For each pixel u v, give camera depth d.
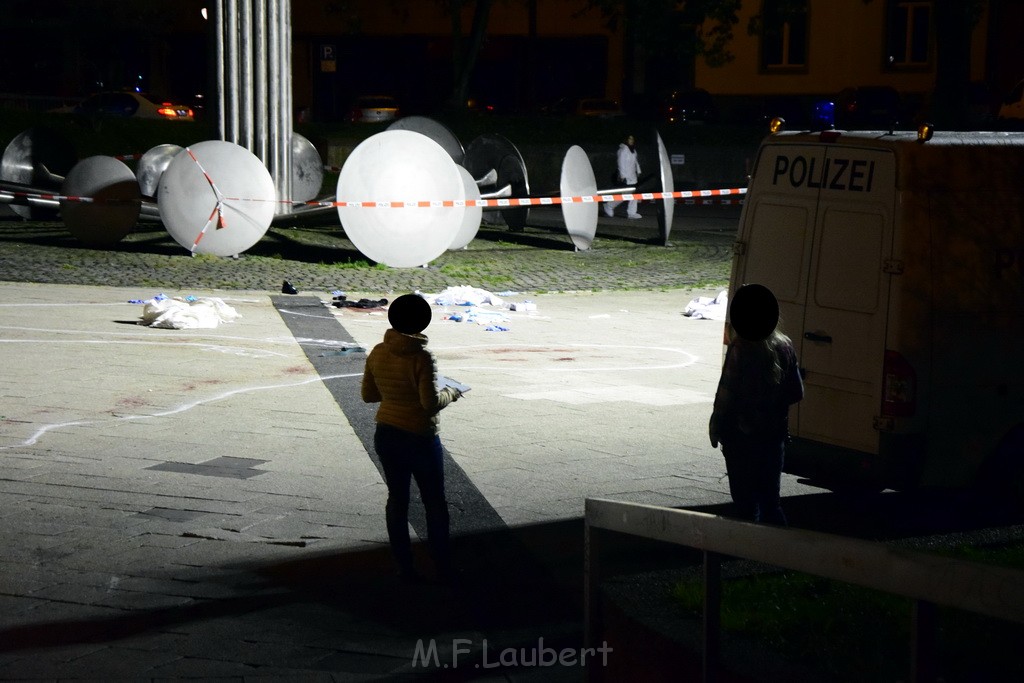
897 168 13.55
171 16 102.81
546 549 13.15
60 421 18.08
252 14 43.69
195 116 93.62
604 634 9.37
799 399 11.92
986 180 13.85
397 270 38.66
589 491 15.39
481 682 9.75
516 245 47.28
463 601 11.57
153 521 13.57
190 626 10.68
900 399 13.44
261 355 24.00
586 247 46.31
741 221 15.34
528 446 17.62
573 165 45.31
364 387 12.18
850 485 14.00
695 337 28.47
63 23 97.81
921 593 5.71
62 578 11.71
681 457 17.27
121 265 37.03
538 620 11.15
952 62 50.16
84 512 13.79
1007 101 61.09
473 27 78.25
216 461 16.19
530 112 92.38
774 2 81.69
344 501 14.60
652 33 77.06
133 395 20.03
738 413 11.82
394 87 110.00
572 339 27.59
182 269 36.84
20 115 66.88
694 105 91.06
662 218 48.56
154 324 26.72
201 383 21.17
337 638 10.55
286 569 12.22
